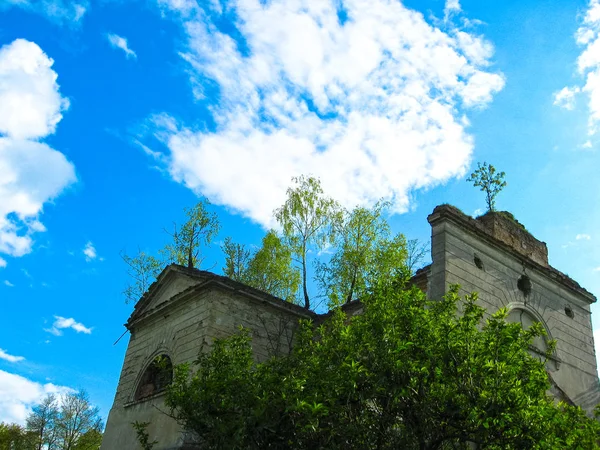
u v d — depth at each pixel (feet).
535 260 61.11
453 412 32.24
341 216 97.40
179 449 54.44
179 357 63.31
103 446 69.51
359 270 89.20
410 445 33.04
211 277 63.21
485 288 52.90
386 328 34.42
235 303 64.28
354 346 35.35
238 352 42.45
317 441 35.65
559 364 57.00
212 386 39.06
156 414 62.49
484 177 63.82
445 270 49.78
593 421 33.71
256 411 34.78
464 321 34.14
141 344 72.95
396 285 38.58
